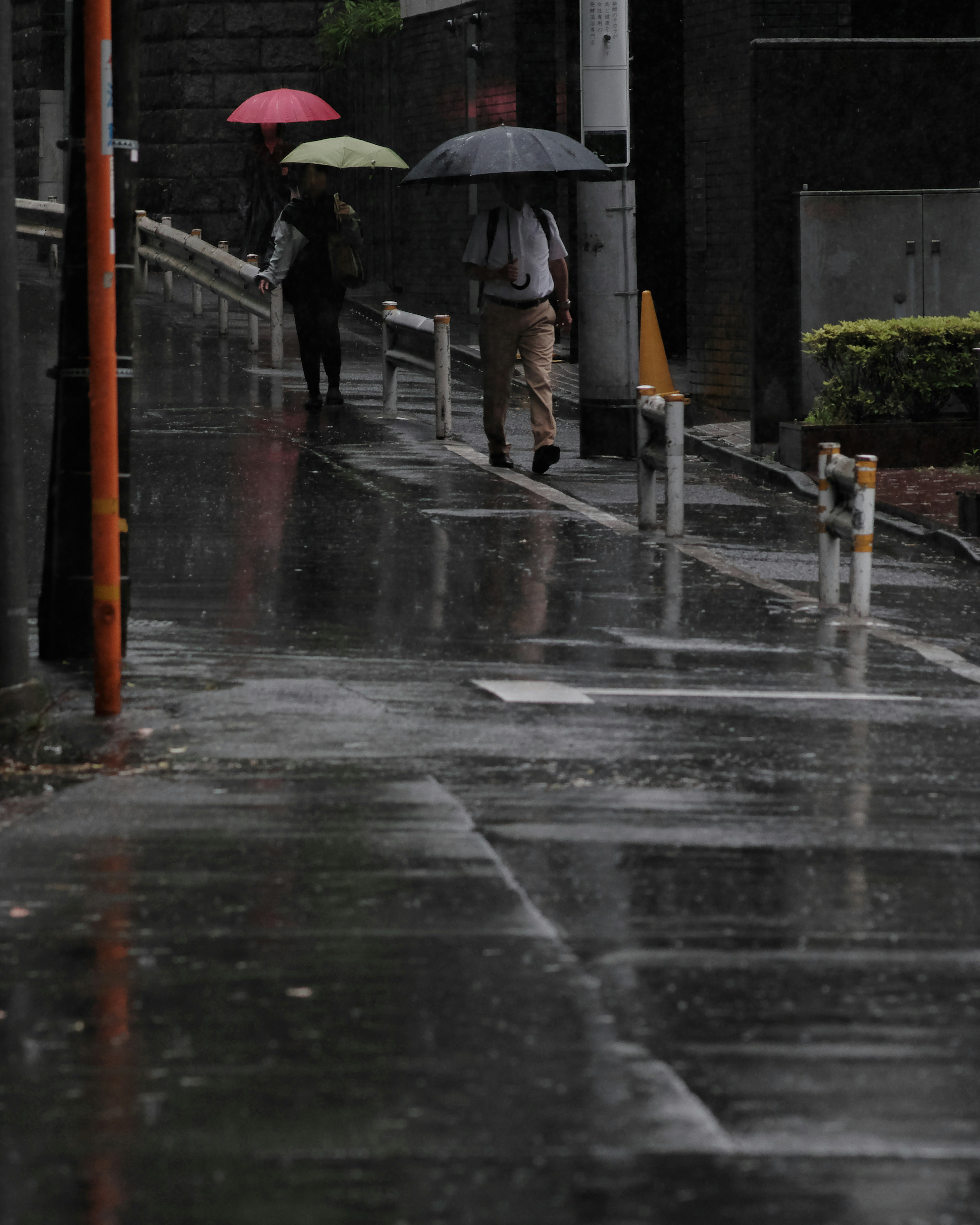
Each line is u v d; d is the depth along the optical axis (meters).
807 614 32.59
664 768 20.86
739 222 58.84
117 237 26.55
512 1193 10.41
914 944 14.88
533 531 39.66
